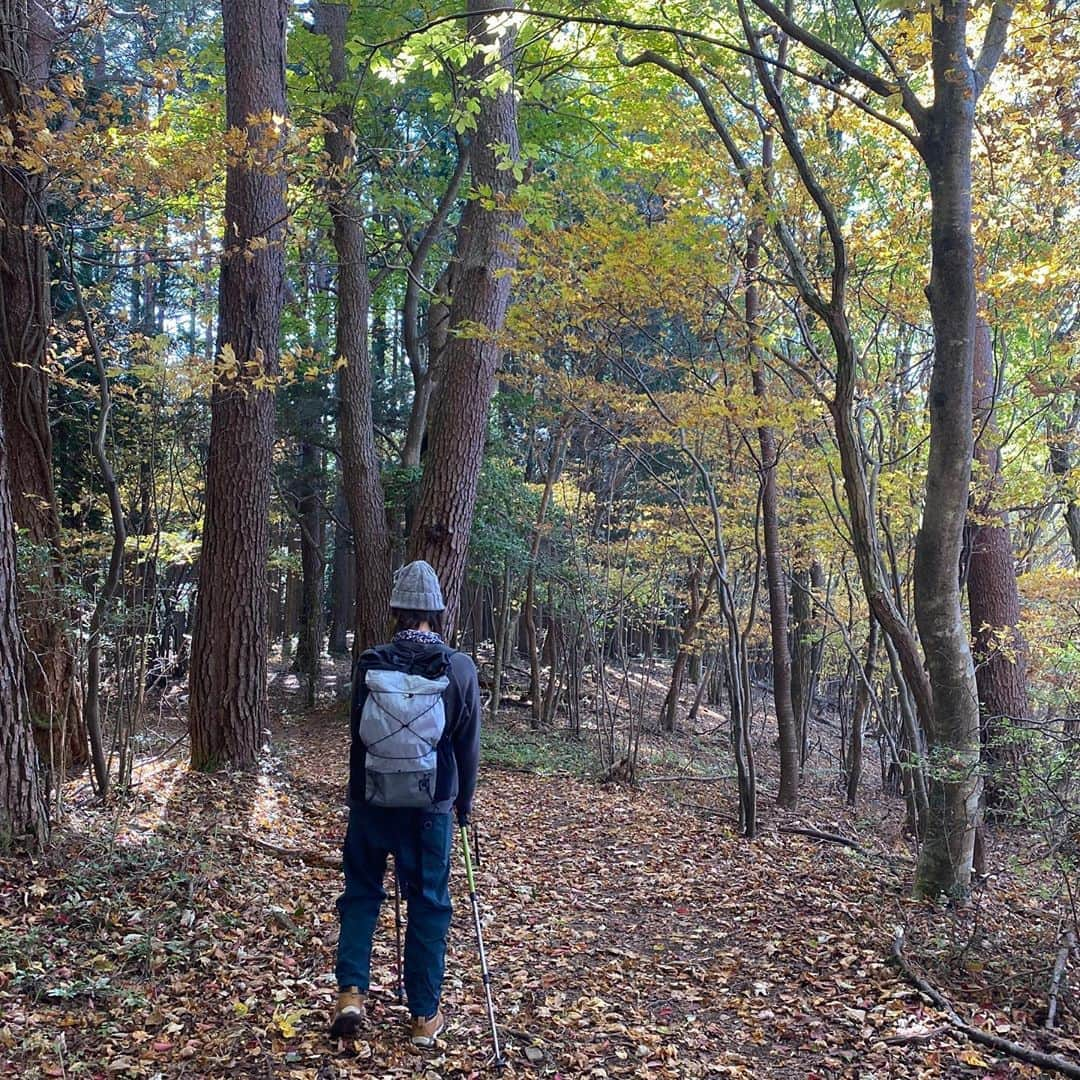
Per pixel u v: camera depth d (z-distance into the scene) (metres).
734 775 12.83
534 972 4.82
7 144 5.83
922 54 6.56
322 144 8.69
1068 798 5.11
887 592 6.61
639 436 10.24
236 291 8.41
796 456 10.86
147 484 9.98
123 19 10.59
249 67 8.45
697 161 8.52
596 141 14.07
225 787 7.59
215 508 8.43
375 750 3.41
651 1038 4.03
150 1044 3.37
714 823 9.95
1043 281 7.44
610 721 13.31
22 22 6.34
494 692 16.89
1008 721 5.79
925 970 4.84
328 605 28.31
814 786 14.50
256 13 8.45
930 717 6.39
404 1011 3.81
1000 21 6.34
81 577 7.67
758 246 8.84
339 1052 3.41
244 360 8.41
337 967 3.51
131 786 6.93
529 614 16.28
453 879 6.68
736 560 16.28
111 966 3.88
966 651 6.29
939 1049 3.90
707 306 8.44
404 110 17.20
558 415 14.34
